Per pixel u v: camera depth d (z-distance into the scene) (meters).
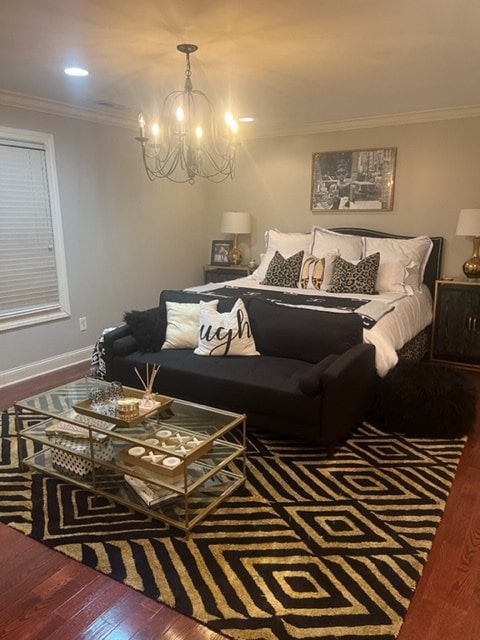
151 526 2.15
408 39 2.56
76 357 4.50
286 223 5.45
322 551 1.98
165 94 3.70
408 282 4.34
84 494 2.39
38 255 4.05
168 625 1.63
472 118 4.32
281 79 3.31
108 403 2.41
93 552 1.98
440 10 2.19
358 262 4.31
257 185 5.52
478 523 2.16
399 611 1.68
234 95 3.76
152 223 5.16
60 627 1.63
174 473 2.12
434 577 1.84
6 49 2.71
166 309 3.54
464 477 2.54
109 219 4.66
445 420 2.89
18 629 1.62
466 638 1.57
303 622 1.64
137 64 2.98
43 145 3.97
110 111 4.29
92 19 2.29
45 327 4.19
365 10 2.20
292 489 2.42
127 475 2.29
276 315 3.21
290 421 2.69
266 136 5.32
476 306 4.20
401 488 2.43
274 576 1.84
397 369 3.12
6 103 3.65
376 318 3.36
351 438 2.95
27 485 2.48
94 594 1.77
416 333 3.97
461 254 4.60
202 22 2.33
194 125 3.73
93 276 4.57
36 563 1.93
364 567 1.89
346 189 5.01
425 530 2.11
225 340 3.16
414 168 4.65
